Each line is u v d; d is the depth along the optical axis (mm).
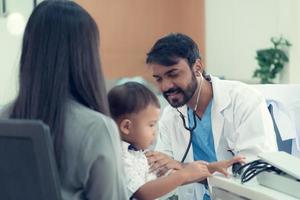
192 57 1420
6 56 3617
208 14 4305
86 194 852
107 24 3953
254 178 1045
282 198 921
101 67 905
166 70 1394
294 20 3727
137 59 4055
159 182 1155
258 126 1508
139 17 4066
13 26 3629
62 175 836
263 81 3795
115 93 1212
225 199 1092
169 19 4180
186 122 1619
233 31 4152
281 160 1026
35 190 677
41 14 879
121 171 867
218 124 1572
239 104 1557
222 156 1586
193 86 1454
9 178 688
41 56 860
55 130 836
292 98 1643
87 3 3855
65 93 856
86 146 828
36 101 852
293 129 1609
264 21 3912
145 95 1222
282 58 3779
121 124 1206
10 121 656
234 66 4164
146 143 1230
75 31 873
